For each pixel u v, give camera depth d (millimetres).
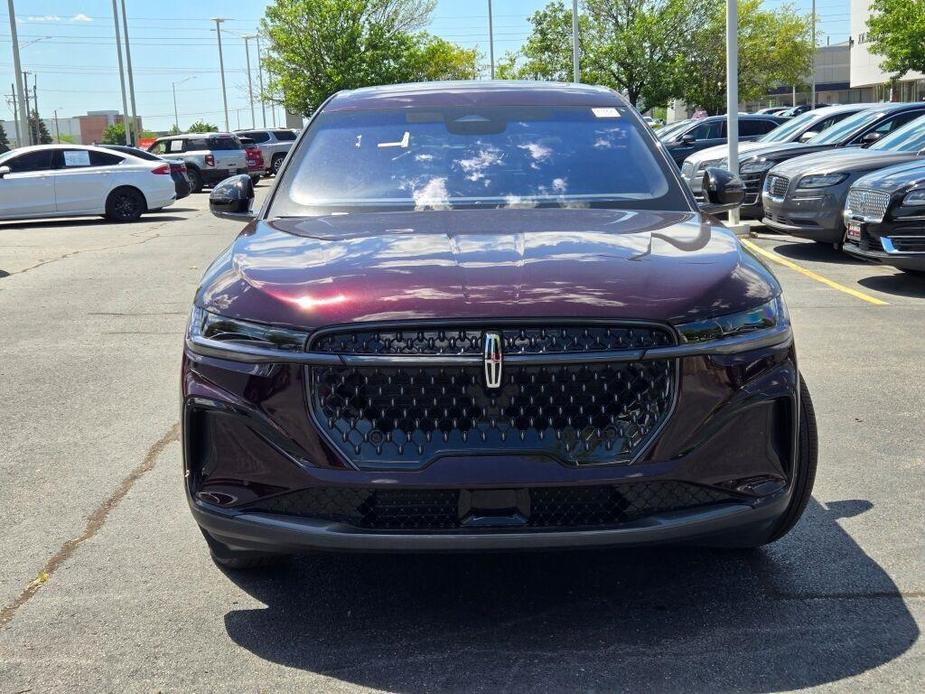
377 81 43844
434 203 3992
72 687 2879
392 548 2826
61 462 4941
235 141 34312
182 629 3225
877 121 13602
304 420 2842
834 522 4020
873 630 3135
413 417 2814
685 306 2904
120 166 20312
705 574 3568
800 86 64312
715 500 2953
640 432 2844
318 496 2867
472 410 2809
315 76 44188
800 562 3654
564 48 43594
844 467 4664
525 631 3176
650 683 2842
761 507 2979
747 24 52062
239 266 3268
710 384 2889
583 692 2805
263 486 2898
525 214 3795
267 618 3295
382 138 4367
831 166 11219
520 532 2805
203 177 32719
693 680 2855
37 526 4133
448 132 4395
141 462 4941
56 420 5676
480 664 2973
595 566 3650
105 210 20156
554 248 3238
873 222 9242
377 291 2926
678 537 2873
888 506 4172
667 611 3293
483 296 2877
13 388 6395
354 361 2803
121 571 3682
